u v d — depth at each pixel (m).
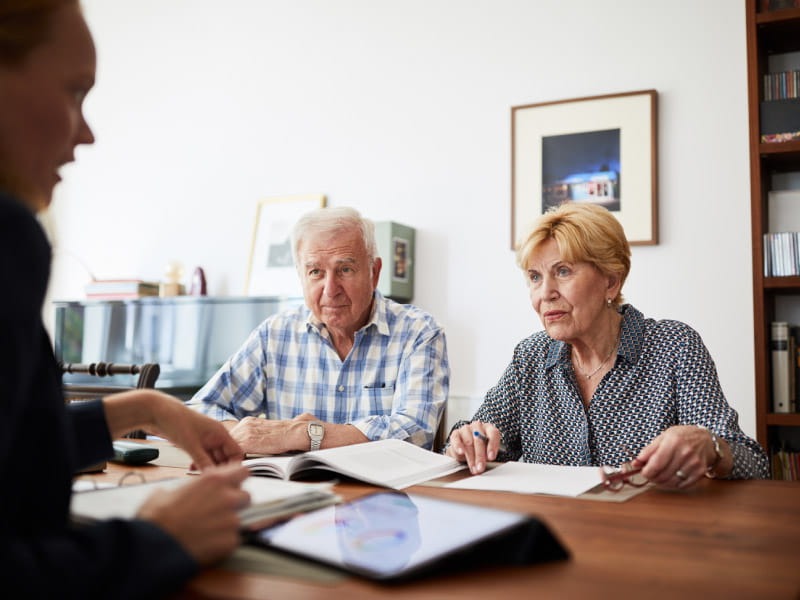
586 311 1.46
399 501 0.80
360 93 3.59
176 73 4.16
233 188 3.94
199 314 3.42
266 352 1.92
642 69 2.95
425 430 1.61
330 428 1.44
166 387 3.45
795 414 2.29
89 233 4.38
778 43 2.60
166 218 4.14
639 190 2.90
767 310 2.43
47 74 0.59
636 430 1.46
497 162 3.22
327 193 3.64
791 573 0.60
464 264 3.27
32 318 0.52
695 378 1.43
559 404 1.54
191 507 0.60
